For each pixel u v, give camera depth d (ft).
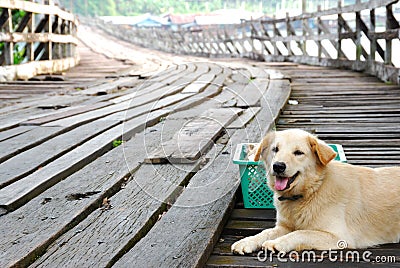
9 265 7.51
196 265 7.78
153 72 37.11
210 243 8.59
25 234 8.57
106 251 8.13
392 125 17.88
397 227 9.45
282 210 9.43
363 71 35.17
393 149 14.76
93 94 25.27
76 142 14.40
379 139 15.99
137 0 209.15
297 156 9.12
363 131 16.98
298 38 49.03
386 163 13.39
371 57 33.14
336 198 9.19
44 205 9.87
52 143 14.33
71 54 45.93
